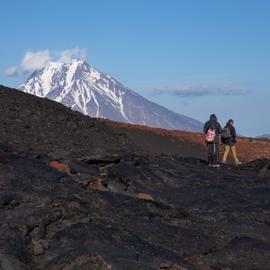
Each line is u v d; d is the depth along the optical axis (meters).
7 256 8.27
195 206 14.10
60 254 8.69
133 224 10.84
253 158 37.66
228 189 16.31
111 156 17.64
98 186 14.35
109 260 8.48
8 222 9.38
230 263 9.80
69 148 21.73
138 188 15.83
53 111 26.92
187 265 9.19
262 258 10.05
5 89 28.02
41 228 9.44
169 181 16.72
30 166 12.88
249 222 12.45
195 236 10.91
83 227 9.52
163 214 12.11
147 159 19.31
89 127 26.41
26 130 22.69
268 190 16.41
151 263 8.72
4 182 11.53
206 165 22.34
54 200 10.53
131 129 36.31
